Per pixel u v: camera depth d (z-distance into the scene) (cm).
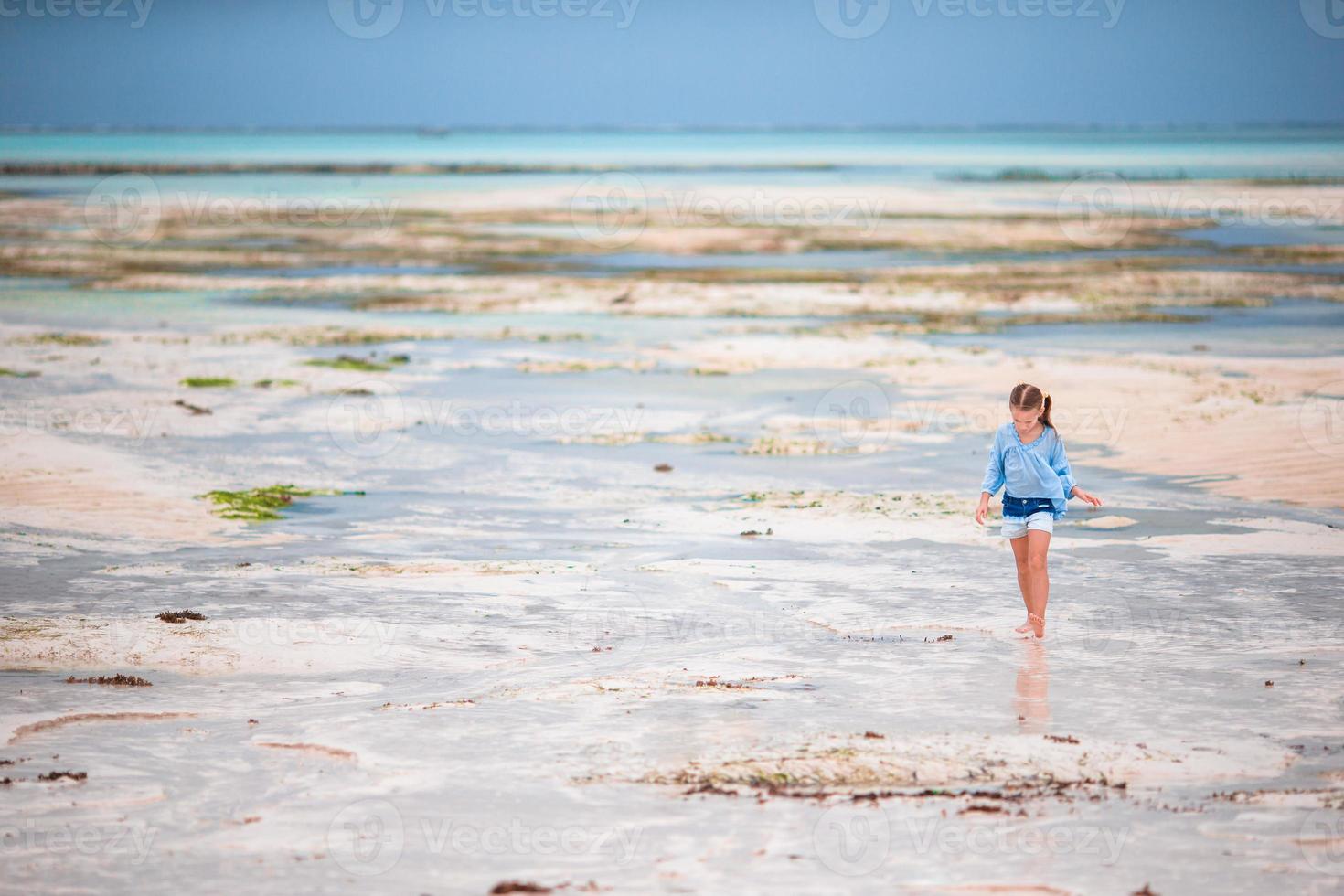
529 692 1694
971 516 2900
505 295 7788
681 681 1742
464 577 2420
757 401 4509
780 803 1268
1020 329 6272
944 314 6944
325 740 1488
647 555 2597
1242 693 1641
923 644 1938
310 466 3506
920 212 13900
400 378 5053
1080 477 3247
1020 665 1803
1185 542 2588
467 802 1277
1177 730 1491
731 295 7675
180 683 1775
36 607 2183
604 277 8750
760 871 1090
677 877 1080
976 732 1484
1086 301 7231
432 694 1712
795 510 2989
